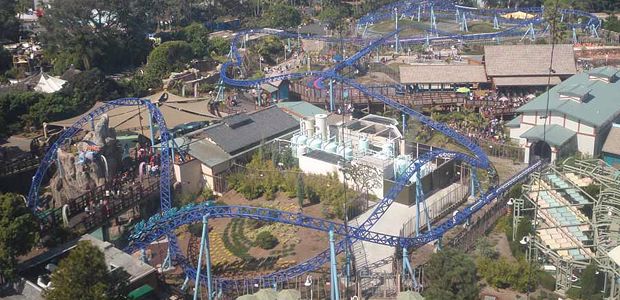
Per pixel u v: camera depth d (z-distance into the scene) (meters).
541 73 169.50
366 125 133.75
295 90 170.00
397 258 88.69
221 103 163.50
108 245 86.06
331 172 114.69
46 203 116.94
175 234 100.00
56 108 154.62
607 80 142.00
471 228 95.00
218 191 118.44
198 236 103.00
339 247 86.00
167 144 114.44
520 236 90.62
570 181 100.19
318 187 111.31
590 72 145.88
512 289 83.62
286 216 86.44
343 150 117.56
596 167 102.88
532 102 134.38
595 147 122.62
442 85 170.50
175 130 135.62
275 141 127.69
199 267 82.50
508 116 150.62
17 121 153.38
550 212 93.88
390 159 112.94
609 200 94.81
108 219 100.88
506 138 135.75
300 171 117.50
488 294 82.62
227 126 127.81
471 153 129.12
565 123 125.75
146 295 78.88
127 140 132.38
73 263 67.25
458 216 93.44
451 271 77.44
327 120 131.25
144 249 90.69
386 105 153.38
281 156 121.31
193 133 131.62
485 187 111.69
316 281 86.38
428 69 172.12
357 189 110.44
